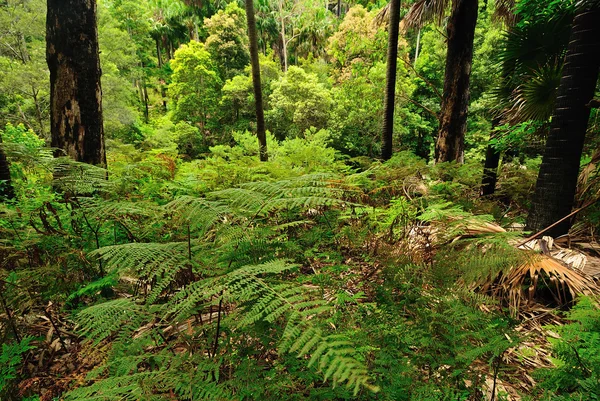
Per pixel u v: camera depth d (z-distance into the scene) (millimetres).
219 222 1471
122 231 2430
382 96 16625
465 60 5637
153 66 35219
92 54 3307
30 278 1674
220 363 1176
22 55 17562
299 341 819
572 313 1635
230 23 27844
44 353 1729
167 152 5293
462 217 2355
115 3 29656
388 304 1434
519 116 4523
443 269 1535
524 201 5703
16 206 2713
